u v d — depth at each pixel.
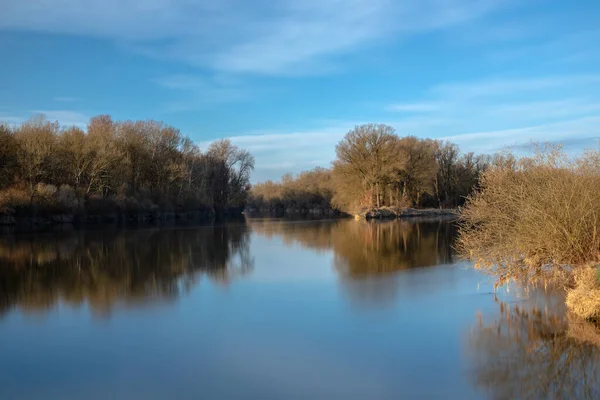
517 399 9.30
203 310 16.25
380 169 68.56
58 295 18.83
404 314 15.23
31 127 54.25
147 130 74.00
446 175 85.25
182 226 57.84
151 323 14.78
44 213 53.34
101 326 14.53
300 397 9.51
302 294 18.47
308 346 12.44
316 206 113.25
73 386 10.20
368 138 69.00
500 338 12.63
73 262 27.56
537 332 12.98
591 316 13.79
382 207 72.19
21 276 23.05
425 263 25.61
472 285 19.20
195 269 24.84
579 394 9.43
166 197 74.12
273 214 104.62
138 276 22.88
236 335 13.46
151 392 9.86
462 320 14.38
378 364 11.13
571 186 15.16
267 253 31.39
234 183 95.81
